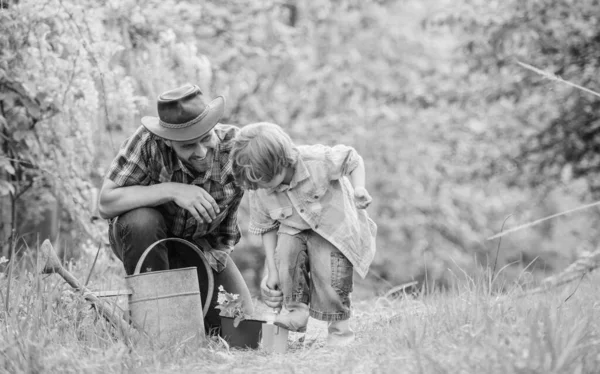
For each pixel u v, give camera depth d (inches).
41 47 233.9
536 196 487.2
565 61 382.0
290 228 165.0
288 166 160.1
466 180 488.7
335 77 485.7
